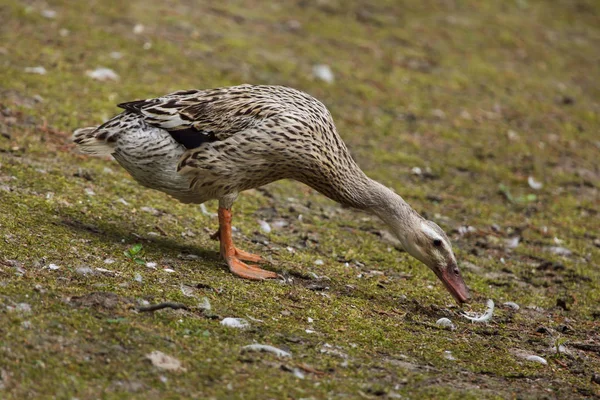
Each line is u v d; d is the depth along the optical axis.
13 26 17.42
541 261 12.74
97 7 19.38
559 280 11.98
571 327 10.27
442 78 20.47
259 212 12.62
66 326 7.35
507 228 13.98
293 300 9.28
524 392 7.74
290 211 12.93
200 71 17.53
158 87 16.23
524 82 21.38
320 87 18.34
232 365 7.29
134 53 17.59
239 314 8.48
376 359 8.00
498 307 10.63
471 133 17.91
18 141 12.66
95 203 11.16
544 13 27.06
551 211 15.04
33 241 9.27
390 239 12.56
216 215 12.02
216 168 9.74
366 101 18.30
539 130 18.78
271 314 8.71
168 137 9.73
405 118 17.95
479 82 20.73
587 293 11.62
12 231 9.39
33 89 14.79
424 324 9.39
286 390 7.02
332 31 21.70
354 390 7.20
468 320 9.88
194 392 6.78
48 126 13.49
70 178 11.86
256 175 9.95
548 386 8.04
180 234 10.94
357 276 10.80
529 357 8.83
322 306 9.28
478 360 8.51
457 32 23.55
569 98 20.84
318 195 13.98
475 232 13.56
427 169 15.84
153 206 11.67
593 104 21.14
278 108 9.80
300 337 8.18
